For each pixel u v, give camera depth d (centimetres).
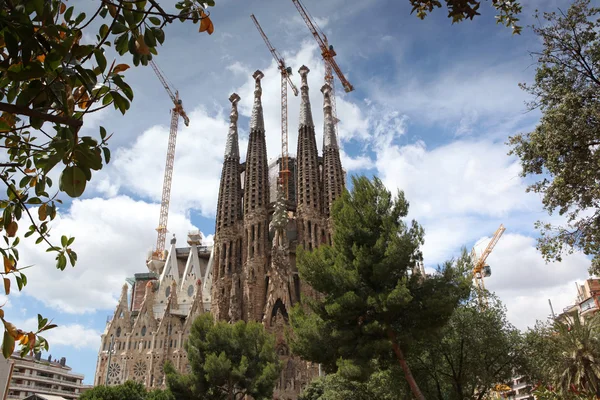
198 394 5538
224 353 5581
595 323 4738
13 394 11919
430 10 1184
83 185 662
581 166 2058
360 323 3256
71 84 682
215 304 12231
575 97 2025
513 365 3675
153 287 15175
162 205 18650
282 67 16938
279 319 11062
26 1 622
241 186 14575
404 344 3119
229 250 12900
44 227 866
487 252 15725
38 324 781
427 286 3300
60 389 13675
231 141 14562
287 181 14462
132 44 759
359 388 3953
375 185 3747
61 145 656
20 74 631
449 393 3794
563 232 2234
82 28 711
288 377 10519
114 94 733
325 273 3372
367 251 3316
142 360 12638
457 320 3566
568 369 4369
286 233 12800
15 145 846
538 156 2238
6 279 769
